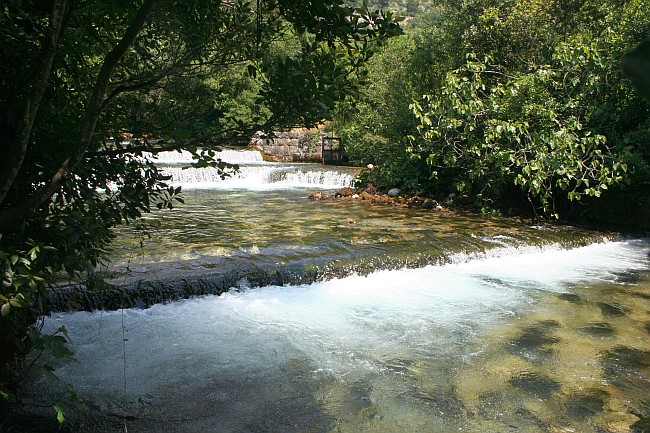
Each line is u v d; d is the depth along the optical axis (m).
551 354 4.65
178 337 4.80
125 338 4.72
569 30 12.94
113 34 3.58
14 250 2.82
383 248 7.49
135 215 3.48
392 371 4.31
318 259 6.73
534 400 3.88
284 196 14.40
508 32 13.07
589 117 10.51
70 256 3.00
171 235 8.16
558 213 11.30
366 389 4.02
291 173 19.19
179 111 3.86
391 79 15.70
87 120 2.54
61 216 3.01
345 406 3.77
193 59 3.75
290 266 6.41
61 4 2.43
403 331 5.11
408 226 9.46
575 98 10.66
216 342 4.74
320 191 15.48
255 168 19.92
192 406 3.72
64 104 3.36
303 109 2.96
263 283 6.10
